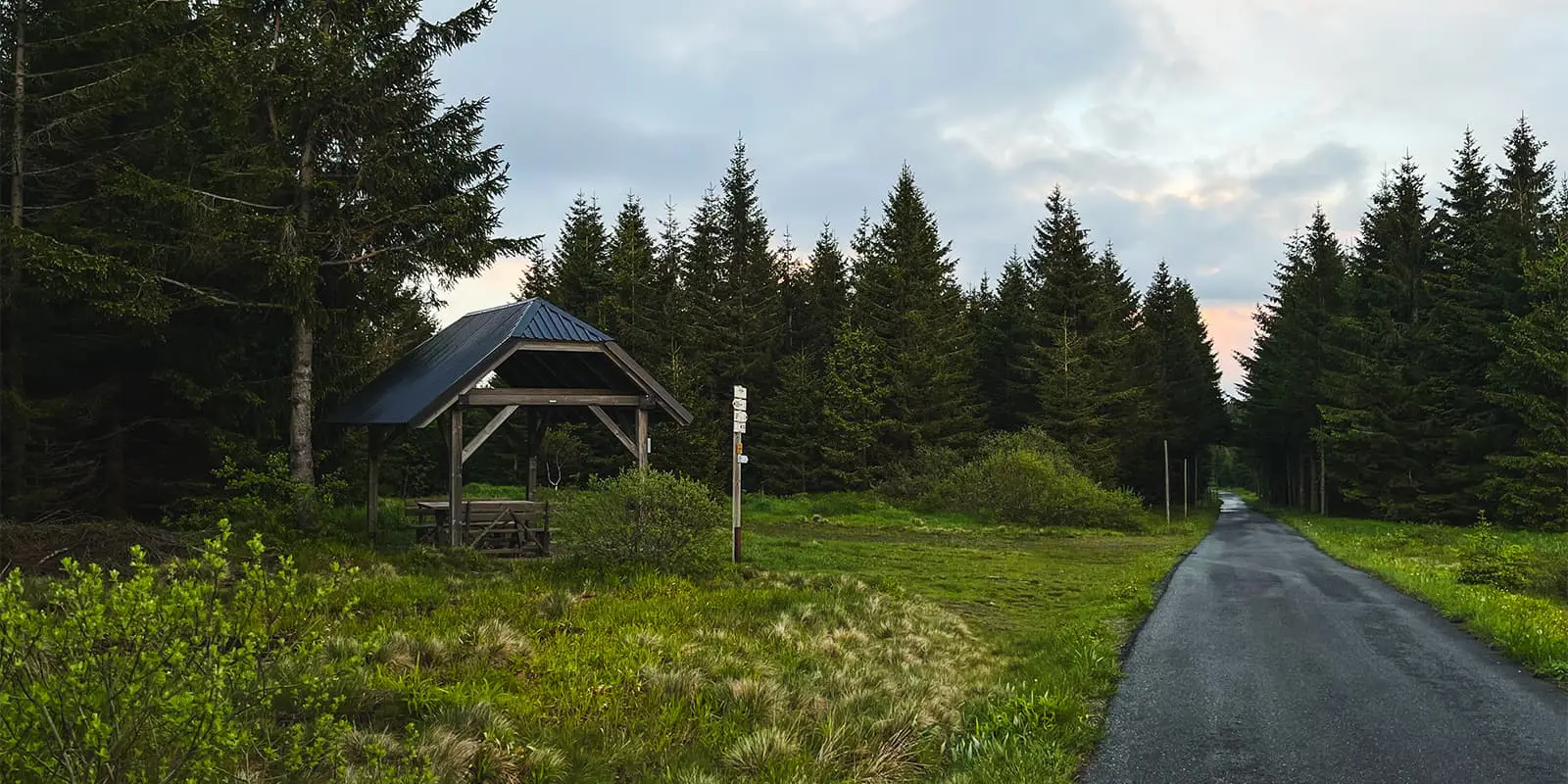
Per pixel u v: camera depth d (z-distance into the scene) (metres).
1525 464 36.31
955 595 15.63
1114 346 52.94
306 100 15.38
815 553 20.20
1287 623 12.47
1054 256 54.91
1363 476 47.22
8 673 3.11
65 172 15.81
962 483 37.88
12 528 9.97
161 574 9.31
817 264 59.66
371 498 17.12
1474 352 42.09
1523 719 7.35
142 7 15.26
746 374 51.12
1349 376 46.75
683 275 56.09
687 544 13.48
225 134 16.06
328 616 8.39
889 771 5.88
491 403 15.75
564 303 51.00
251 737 3.88
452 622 8.89
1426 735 6.89
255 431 18.28
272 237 15.23
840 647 9.66
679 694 7.08
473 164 16.98
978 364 59.88
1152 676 9.01
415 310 27.94
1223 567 21.02
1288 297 66.50
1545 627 11.22
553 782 5.23
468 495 31.73
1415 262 48.03
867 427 47.47
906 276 49.88
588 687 7.07
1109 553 25.47
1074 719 6.98
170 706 3.17
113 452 16.52
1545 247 39.59
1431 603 14.62
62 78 15.09
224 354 17.02
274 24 16.58
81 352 15.86
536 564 13.88
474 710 5.88
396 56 15.61
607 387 18.64
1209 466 87.75
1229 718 7.38
